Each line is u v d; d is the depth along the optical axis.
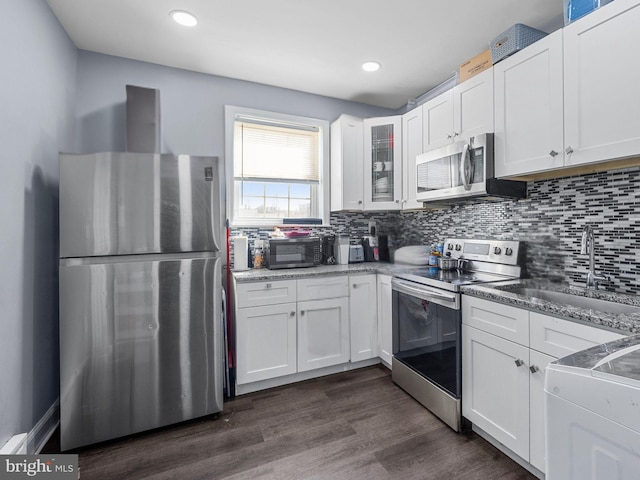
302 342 2.41
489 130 1.93
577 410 0.67
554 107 1.56
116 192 1.73
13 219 1.49
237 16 1.94
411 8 1.87
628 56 1.28
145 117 2.20
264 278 2.28
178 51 2.33
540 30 1.99
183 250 1.87
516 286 1.82
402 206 2.83
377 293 2.67
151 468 1.55
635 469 0.57
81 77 2.29
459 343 1.80
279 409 2.07
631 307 1.41
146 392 1.80
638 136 1.26
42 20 1.76
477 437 1.75
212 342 1.95
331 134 3.11
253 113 2.80
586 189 1.75
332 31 2.10
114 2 1.81
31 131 1.65
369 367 2.70
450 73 2.66
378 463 1.56
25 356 1.59
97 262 1.71
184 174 1.87
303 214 3.16
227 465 1.57
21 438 1.42
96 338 1.70
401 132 2.85
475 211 2.50
